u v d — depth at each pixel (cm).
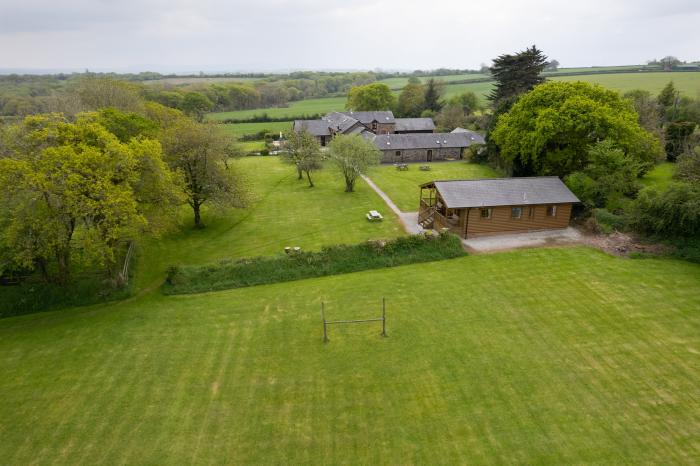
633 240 3441
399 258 3350
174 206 3656
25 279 3080
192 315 2750
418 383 2066
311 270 3241
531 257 3309
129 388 2102
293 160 6003
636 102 6494
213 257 3709
